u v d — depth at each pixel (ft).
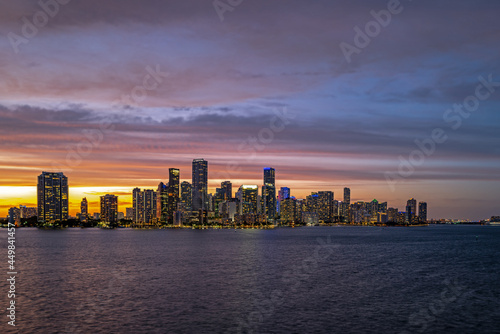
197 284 298.35
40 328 184.96
